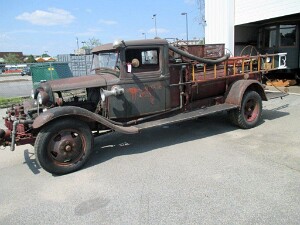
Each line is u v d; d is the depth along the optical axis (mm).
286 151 4773
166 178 4047
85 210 3389
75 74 18328
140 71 5094
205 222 2980
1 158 5359
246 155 4703
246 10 11992
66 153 4387
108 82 4934
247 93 6133
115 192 3754
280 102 8812
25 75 45594
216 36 13477
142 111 5203
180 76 5586
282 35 12445
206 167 4324
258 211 3107
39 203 3629
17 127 4496
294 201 3262
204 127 6559
